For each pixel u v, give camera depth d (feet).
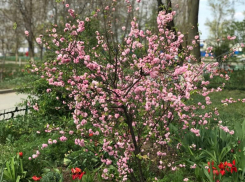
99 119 14.69
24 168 15.35
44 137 21.48
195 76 13.66
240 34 57.41
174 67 14.73
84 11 45.80
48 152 17.57
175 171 15.05
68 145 18.24
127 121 12.89
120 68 14.49
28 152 18.15
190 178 14.52
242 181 12.89
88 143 16.07
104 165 15.83
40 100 25.86
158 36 15.67
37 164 15.71
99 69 12.50
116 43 15.28
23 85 26.58
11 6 86.89
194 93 12.42
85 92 12.42
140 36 15.20
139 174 14.08
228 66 50.21
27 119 24.09
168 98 11.81
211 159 15.08
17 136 22.00
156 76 12.59
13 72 75.46
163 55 13.97
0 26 96.27
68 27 14.24
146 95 14.03
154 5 44.45
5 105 38.34
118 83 14.37
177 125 19.52
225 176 13.25
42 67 15.94
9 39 99.25
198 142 16.83
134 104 14.10
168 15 15.16
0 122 23.57
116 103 12.05
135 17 15.51
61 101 24.32
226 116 26.73
